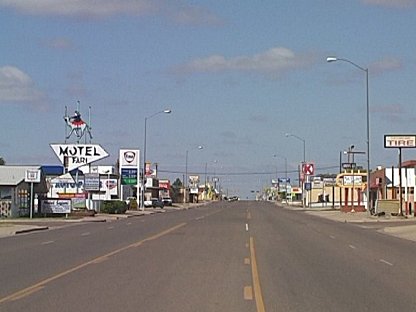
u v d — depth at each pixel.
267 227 54.00
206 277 21.36
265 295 17.52
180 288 18.73
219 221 64.12
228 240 38.62
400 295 17.83
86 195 81.69
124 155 104.00
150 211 96.94
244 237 41.44
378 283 20.36
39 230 49.47
